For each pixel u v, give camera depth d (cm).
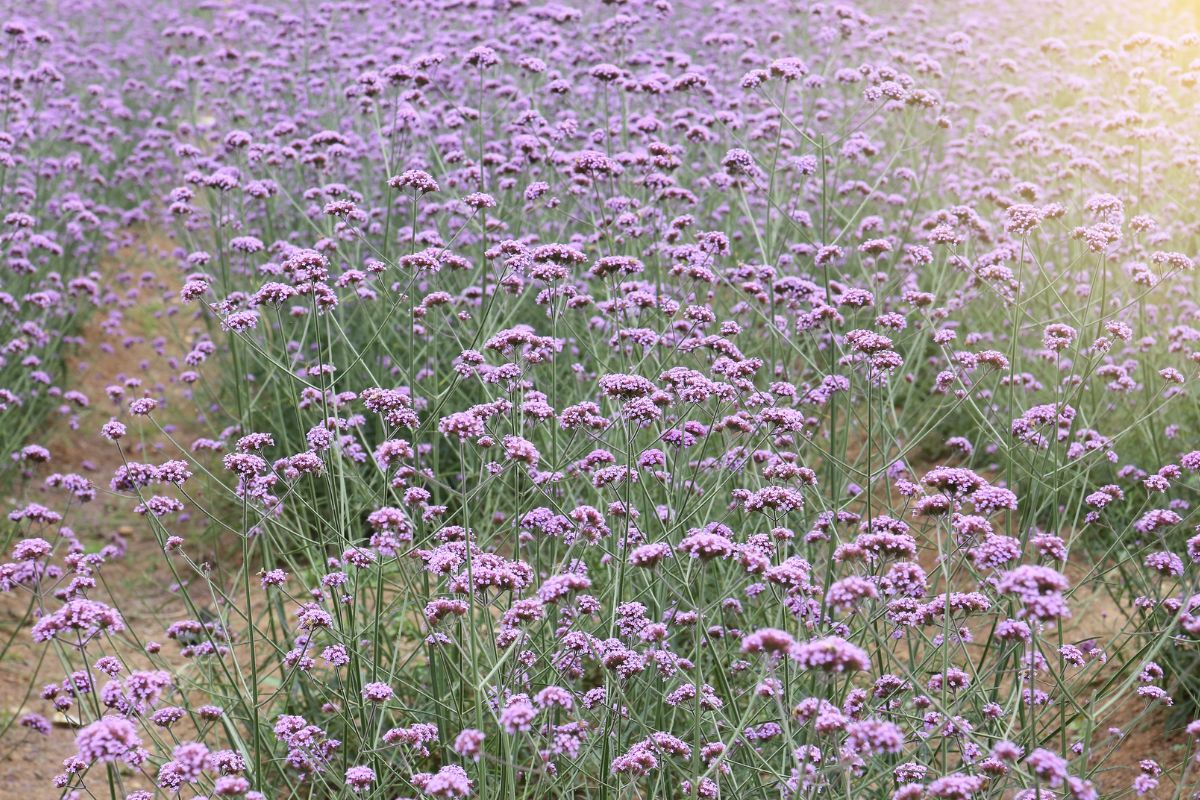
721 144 855
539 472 439
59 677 556
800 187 698
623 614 358
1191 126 923
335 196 669
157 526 421
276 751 423
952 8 1484
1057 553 325
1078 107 1008
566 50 914
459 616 365
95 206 961
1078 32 1410
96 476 779
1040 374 691
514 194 754
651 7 1088
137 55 1377
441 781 291
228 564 687
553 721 361
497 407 421
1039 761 266
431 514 443
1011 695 356
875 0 1406
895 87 623
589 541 407
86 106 1170
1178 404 638
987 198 775
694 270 520
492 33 960
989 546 329
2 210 805
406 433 636
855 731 280
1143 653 400
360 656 411
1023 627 338
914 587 340
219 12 1432
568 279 655
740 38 1060
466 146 822
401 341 666
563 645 379
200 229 920
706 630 396
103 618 329
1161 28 1395
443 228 754
